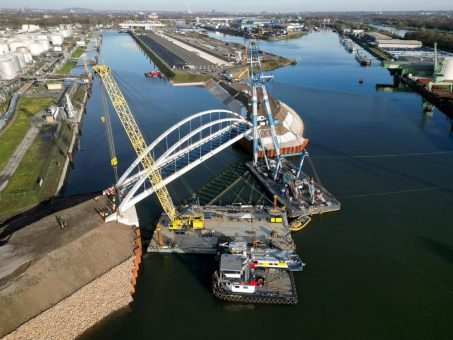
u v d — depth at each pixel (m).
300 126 150.88
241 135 113.75
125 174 84.75
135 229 74.62
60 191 99.00
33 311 54.06
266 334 60.16
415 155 127.38
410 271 73.69
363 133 148.50
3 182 99.75
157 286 69.19
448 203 97.06
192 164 98.12
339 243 81.62
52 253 60.72
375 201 98.06
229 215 86.50
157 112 175.62
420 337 59.66
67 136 135.25
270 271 70.94
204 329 60.97
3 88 185.75
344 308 64.88
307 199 96.38
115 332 60.22
